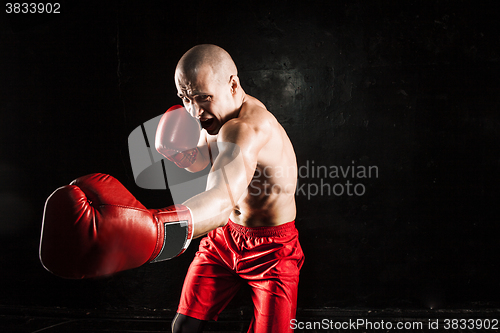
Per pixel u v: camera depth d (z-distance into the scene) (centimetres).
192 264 145
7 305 242
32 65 233
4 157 238
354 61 220
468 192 222
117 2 226
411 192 224
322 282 231
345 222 228
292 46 221
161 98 229
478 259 225
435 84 219
